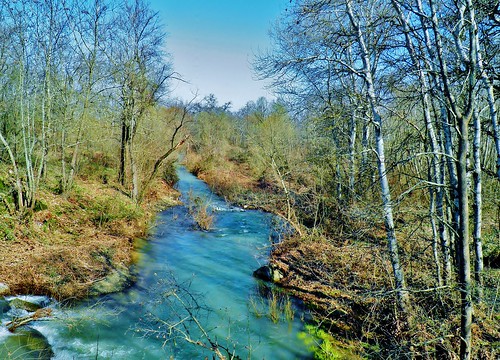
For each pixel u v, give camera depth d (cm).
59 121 1387
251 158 2938
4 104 1394
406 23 634
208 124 3809
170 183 2486
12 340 597
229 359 567
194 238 1405
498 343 509
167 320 736
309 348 648
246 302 838
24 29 1071
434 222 670
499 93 629
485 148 1116
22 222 1012
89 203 1391
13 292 744
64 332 655
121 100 1695
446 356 524
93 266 940
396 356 511
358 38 734
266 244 1348
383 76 718
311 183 1614
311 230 1291
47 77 1173
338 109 821
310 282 922
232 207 2014
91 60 1449
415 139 725
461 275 435
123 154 1848
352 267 934
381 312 677
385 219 663
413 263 772
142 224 1428
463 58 491
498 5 543
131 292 863
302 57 809
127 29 1611
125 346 635
